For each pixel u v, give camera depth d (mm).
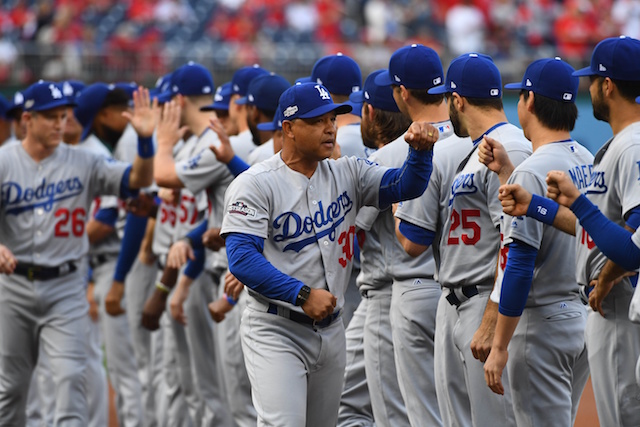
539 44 67062
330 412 17656
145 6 73438
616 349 15594
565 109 16672
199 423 27219
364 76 64625
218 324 24797
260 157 23078
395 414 20953
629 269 13922
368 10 70938
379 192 17047
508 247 16156
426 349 19953
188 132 28766
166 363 27719
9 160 24234
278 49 65438
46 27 70812
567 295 16875
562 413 16812
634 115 15445
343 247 17031
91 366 26438
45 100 23891
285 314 16719
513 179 16203
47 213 24297
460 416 18125
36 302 24266
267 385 16578
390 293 21016
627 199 14891
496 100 17625
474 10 69812
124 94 30219
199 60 64000
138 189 24969
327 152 16359
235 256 16141
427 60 19422
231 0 74250
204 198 26000
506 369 17578
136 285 29531
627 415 15609
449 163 18359
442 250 17953
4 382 24688
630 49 15344
